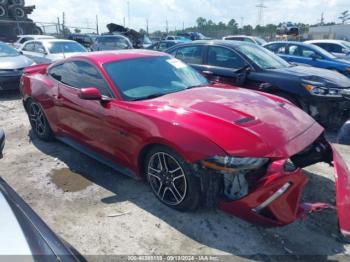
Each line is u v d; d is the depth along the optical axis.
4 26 19.55
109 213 3.13
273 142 2.67
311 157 3.34
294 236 2.79
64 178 3.84
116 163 3.67
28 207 1.89
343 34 40.44
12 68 8.21
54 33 22.44
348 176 2.93
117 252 2.63
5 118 6.50
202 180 2.75
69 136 4.34
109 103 3.51
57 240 1.74
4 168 4.13
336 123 5.55
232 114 2.97
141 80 3.77
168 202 3.15
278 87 5.59
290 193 2.57
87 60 4.00
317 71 6.09
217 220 2.99
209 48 6.55
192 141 2.73
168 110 3.10
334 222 2.98
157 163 3.18
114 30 22.08
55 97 4.36
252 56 6.14
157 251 2.63
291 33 22.83
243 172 2.60
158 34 40.44
